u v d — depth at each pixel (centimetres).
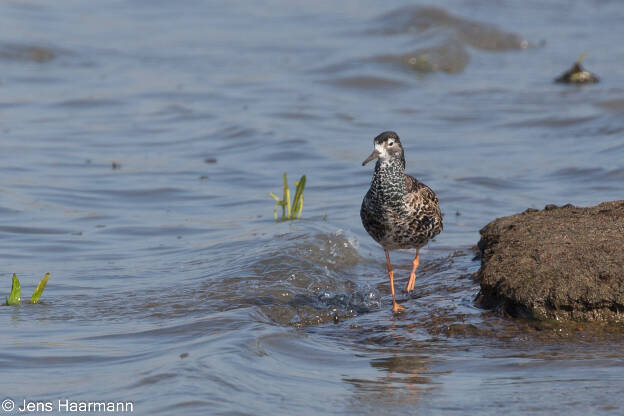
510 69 3238
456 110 2569
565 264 1055
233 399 776
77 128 2341
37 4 4069
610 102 2522
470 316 1071
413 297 1195
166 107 2600
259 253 1335
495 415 752
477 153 2077
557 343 962
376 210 1155
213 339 958
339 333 1043
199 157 2086
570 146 2081
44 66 3133
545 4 4616
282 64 3238
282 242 1383
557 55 3481
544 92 2783
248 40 3659
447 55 3266
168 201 1736
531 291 1039
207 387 800
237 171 1956
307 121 2427
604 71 3116
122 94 2758
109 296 1170
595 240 1096
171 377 827
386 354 947
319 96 2758
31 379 847
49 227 1541
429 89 2895
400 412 762
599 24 4125
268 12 4225
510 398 791
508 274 1074
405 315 1106
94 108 2588
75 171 1931
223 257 1348
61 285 1224
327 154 2092
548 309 1031
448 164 1981
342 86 2919
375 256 1405
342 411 765
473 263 1321
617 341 959
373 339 1014
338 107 2616
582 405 765
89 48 3412
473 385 834
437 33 3544
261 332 984
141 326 1035
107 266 1327
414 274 1232
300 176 1922
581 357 908
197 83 2931
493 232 1220
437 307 1125
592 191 1689
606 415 741
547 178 1823
